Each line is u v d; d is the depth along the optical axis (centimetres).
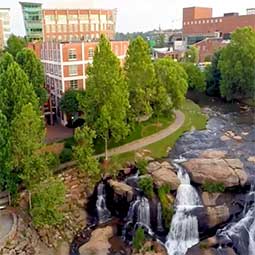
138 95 5203
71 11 9525
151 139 5416
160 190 4016
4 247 3244
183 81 6259
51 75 6825
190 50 12169
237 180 4000
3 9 13725
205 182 4047
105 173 4441
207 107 7612
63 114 6359
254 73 7362
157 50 14000
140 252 3594
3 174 3678
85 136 4125
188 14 16975
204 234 3866
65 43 6194
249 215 3831
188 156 4788
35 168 3566
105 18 10206
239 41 7462
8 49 8669
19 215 3691
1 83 4128
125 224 4038
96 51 4469
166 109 6084
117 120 4428
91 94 4519
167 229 3894
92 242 3719
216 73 8438
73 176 4391
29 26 9888
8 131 3612
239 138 5500
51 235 3712
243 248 3581
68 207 4097
